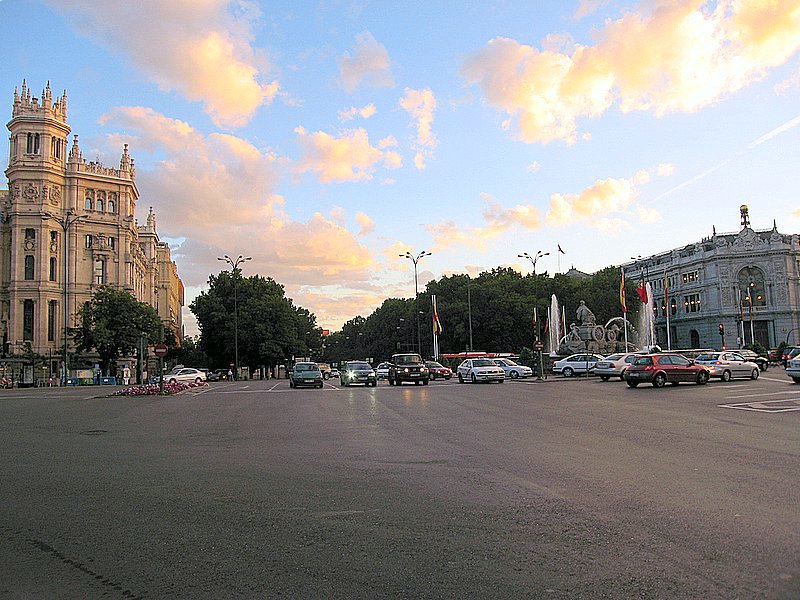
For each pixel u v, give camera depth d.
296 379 39.97
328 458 11.29
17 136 75.50
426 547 5.95
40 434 15.81
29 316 73.75
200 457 11.65
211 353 81.44
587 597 4.68
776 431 13.76
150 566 5.59
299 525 6.79
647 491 8.07
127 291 74.38
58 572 5.49
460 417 18.20
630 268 132.38
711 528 6.35
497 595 4.76
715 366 33.25
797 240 106.06
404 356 42.75
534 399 24.38
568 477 9.10
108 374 70.38
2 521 7.15
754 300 105.25
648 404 21.03
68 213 75.19
